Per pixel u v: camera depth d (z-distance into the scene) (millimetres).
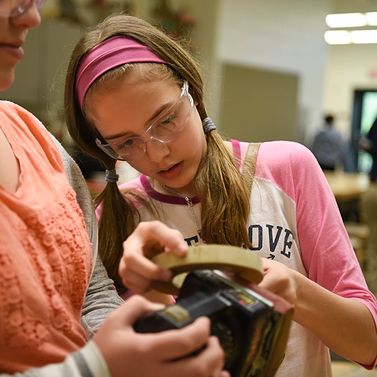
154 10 5648
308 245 1085
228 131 6305
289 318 631
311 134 7605
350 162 9227
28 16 667
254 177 1116
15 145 803
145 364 554
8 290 661
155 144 979
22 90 4672
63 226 777
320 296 933
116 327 592
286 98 6871
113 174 1125
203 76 1131
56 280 738
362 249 4875
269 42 6508
